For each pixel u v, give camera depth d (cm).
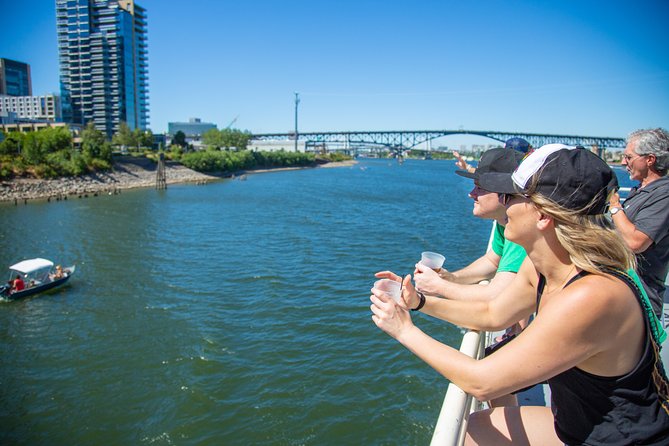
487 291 239
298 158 15038
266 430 1191
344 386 1362
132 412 1273
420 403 1283
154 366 1502
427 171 14725
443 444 135
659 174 299
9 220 4325
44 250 3116
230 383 1393
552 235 146
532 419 180
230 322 1825
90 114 16062
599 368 139
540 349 136
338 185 8450
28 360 1552
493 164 243
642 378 139
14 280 2164
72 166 7219
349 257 2784
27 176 6612
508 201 155
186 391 1355
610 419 144
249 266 2617
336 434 1172
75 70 15825
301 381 1391
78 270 2602
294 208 5147
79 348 1631
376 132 19050
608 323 130
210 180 9312
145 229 3859
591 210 137
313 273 2445
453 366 153
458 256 2812
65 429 1209
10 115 13775
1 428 1209
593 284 133
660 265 272
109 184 7500
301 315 1870
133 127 16575
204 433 1186
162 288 2258
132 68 16375
